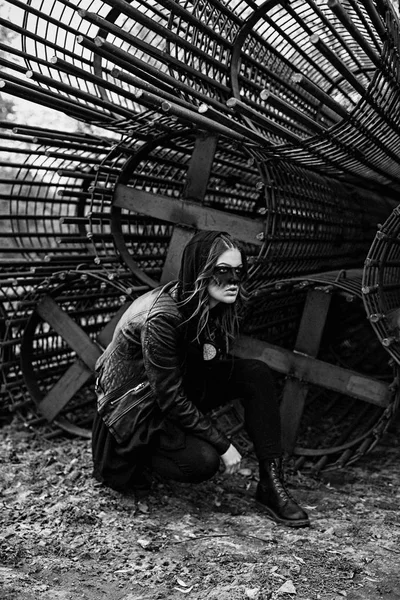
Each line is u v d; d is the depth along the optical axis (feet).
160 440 8.18
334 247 12.76
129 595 6.45
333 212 12.19
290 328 15.57
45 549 7.40
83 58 10.17
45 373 12.28
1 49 8.54
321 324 9.91
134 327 7.99
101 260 10.34
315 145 8.79
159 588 6.59
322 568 7.09
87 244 13.46
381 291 8.99
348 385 9.79
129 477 8.66
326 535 8.04
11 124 10.57
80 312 12.71
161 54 8.48
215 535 7.95
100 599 6.35
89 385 14.15
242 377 8.73
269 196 9.36
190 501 9.12
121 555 7.33
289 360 10.16
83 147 11.29
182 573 6.93
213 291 7.52
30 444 11.15
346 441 12.03
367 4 6.53
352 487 9.86
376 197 15.96
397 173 11.95
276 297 11.77
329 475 10.31
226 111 9.58
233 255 7.43
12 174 23.11
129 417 8.26
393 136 9.41
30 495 9.02
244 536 7.96
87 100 9.39
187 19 8.39
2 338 11.89
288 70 13.12
